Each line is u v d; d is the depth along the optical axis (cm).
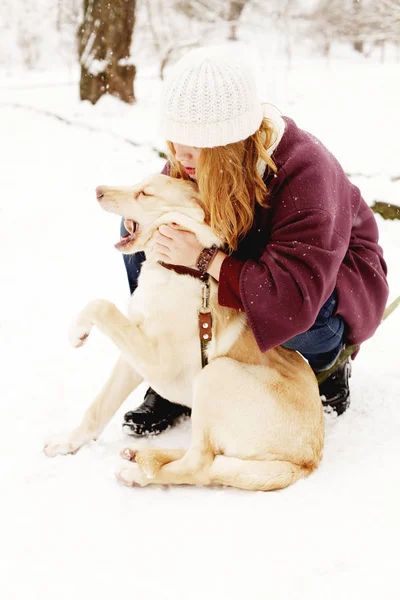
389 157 639
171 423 281
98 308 240
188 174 255
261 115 233
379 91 951
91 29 898
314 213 227
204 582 180
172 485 235
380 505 218
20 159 733
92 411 255
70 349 343
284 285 223
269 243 236
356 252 271
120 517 211
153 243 252
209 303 244
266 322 225
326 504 219
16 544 196
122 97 914
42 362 326
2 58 2044
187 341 247
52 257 485
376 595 176
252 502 220
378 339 363
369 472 239
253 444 233
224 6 1354
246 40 1410
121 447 259
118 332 241
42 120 876
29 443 255
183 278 244
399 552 194
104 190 250
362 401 296
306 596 175
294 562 190
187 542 198
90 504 218
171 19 1370
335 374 285
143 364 247
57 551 193
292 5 1403
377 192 560
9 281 438
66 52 2016
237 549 195
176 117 226
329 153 256
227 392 235
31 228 543
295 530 205
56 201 612
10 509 213
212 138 223
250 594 176
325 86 1013
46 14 1983
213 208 233
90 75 909
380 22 1272
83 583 179
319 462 246
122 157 730
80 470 238
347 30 1383
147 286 249
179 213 242
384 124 759
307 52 1536
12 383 303
